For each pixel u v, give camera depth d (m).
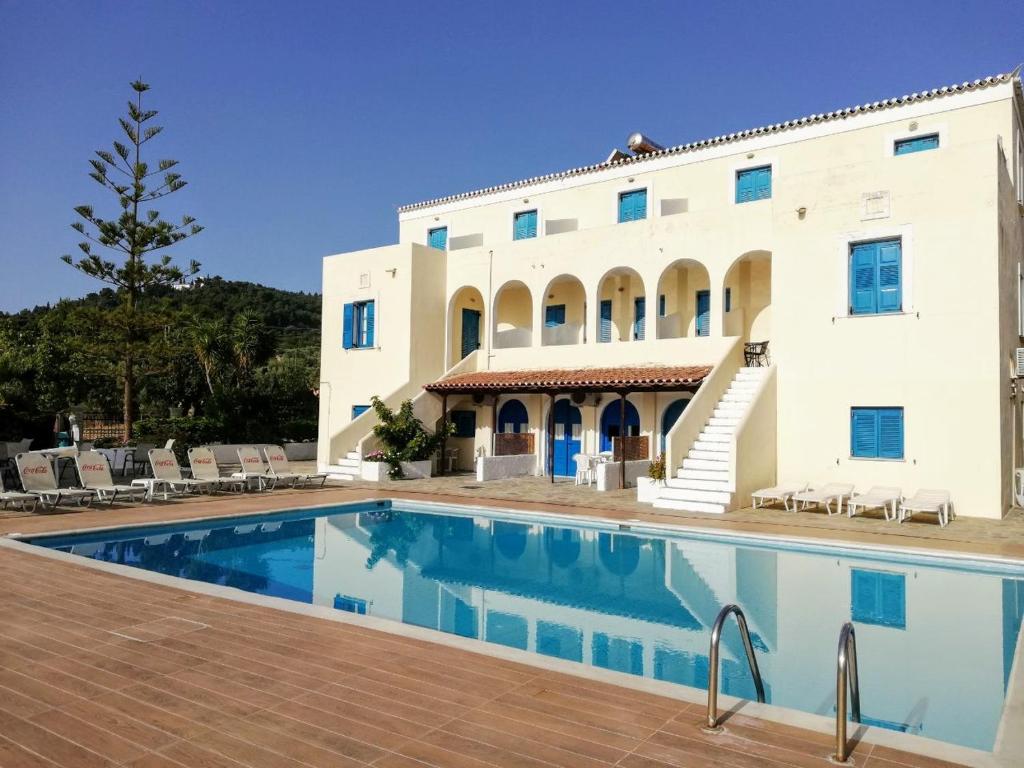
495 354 22.83
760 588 9.28
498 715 4.56
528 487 18.30
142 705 4.68
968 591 8.98
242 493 16.89
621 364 19.98
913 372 14.48
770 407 15.83
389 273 23.25
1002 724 4.59
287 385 37.84
